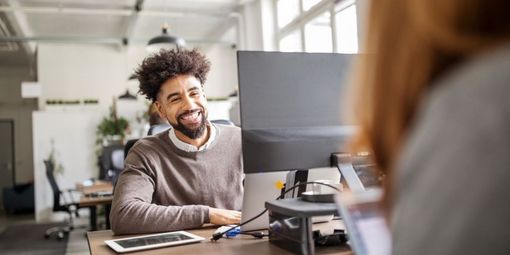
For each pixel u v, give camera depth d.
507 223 0.28
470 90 0.33
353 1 4.73
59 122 8.05
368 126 0.44
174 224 1.28
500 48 0.34
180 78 1.57
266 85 1.06
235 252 0.99
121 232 1.29
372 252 0.64
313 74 1.09
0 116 11.09
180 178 1.61
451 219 0.31
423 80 0.37
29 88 8.59
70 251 5.06
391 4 0.39
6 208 9.17
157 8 7.44
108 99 9.32
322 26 5.69
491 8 0.34
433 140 0.34
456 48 0.35
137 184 1.46
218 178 1.66
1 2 6.60
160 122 2.42
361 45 0.44
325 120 1.08
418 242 0.33
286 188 1.16
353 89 0.46
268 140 1.04
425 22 0.36
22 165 11.16
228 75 9.85
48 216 7.86
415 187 0.34
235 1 7.15
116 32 8.83
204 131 1.66
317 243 0.98
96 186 4.89
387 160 0.42
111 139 7.93
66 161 8.02
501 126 0.30
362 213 0.70
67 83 9.12
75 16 7.70
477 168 0.30
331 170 1.15
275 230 1.02
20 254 5.00
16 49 9.40
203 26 8.62
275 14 6.87
